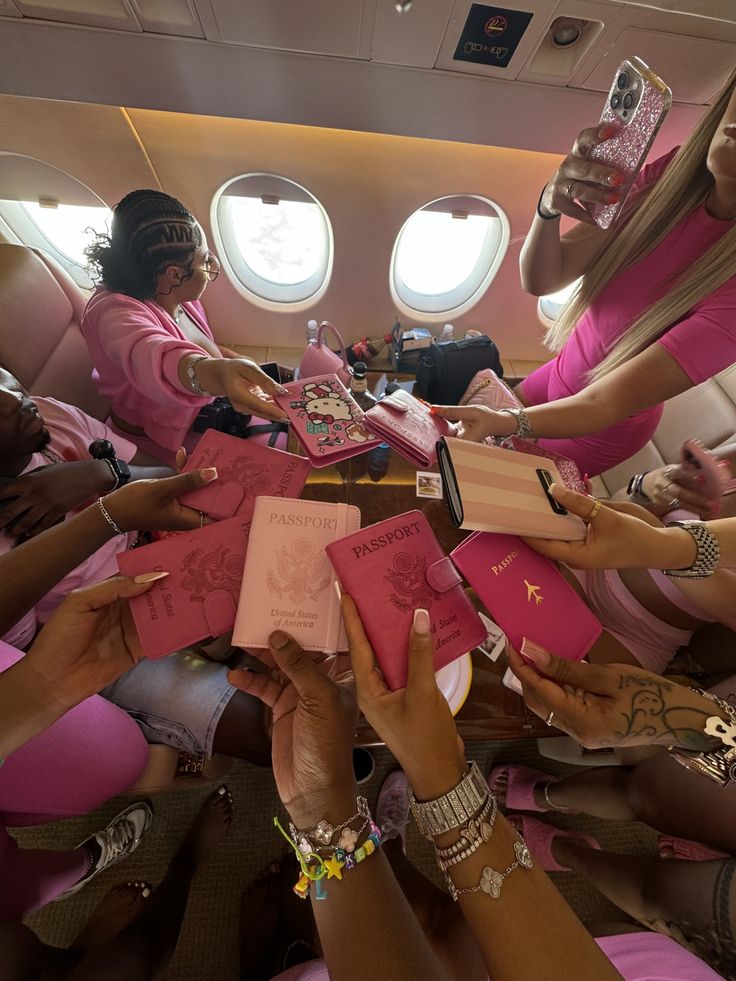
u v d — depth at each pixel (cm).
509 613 58
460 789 45
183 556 62
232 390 93
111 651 57
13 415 78
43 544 66
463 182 133
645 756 91
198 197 132
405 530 60
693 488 85
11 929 66
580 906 113
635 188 98
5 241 151
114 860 105
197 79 88
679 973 64
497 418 92
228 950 105
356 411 98
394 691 49
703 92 90
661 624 100
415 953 44
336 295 174
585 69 85
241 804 120
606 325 105
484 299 181
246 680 61
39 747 71
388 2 73
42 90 91
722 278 81
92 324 113
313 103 94
